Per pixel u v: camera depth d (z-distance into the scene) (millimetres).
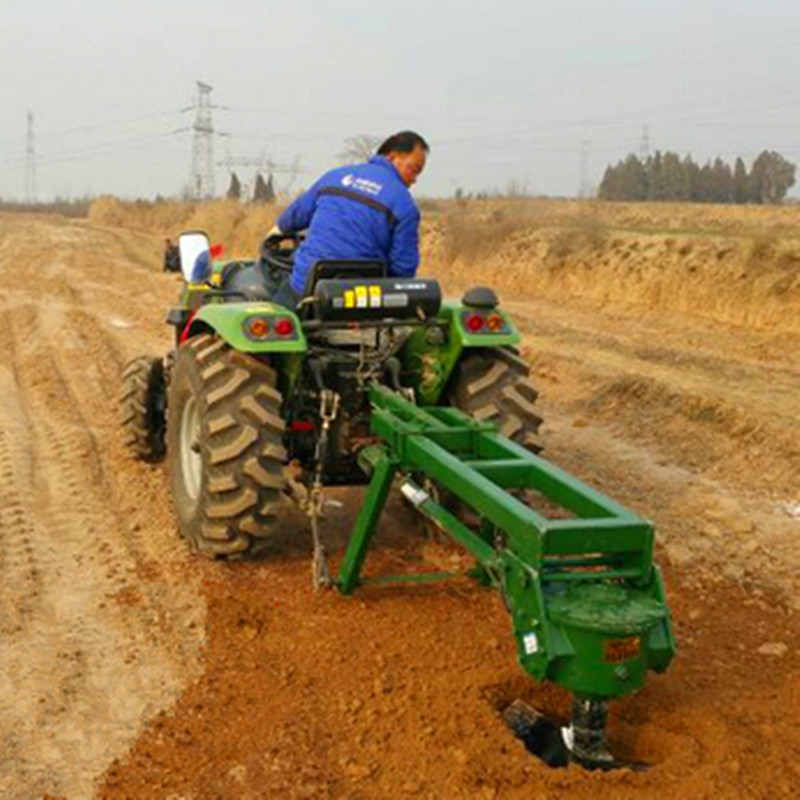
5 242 36406
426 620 4785
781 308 13906
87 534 6027
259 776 3637
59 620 4883
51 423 8766
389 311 5129
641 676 3314
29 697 4188
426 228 26391
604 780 3447
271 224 37094
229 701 4145
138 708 4113
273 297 6070
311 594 5105
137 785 3600
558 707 4145
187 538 5676
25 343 13570
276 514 5238
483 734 3758
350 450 5473
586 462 7840
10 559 5637
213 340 5469
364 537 4832
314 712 4035
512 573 3488
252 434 5113
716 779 3475
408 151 5570
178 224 49844
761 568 5633
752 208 32031
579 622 3232
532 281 20328
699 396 9047
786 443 7699
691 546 5945
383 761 3711
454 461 4090
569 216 25188
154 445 7461
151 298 18938
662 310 16094
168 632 4758
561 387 10672
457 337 5414
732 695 4164
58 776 3662
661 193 64750
